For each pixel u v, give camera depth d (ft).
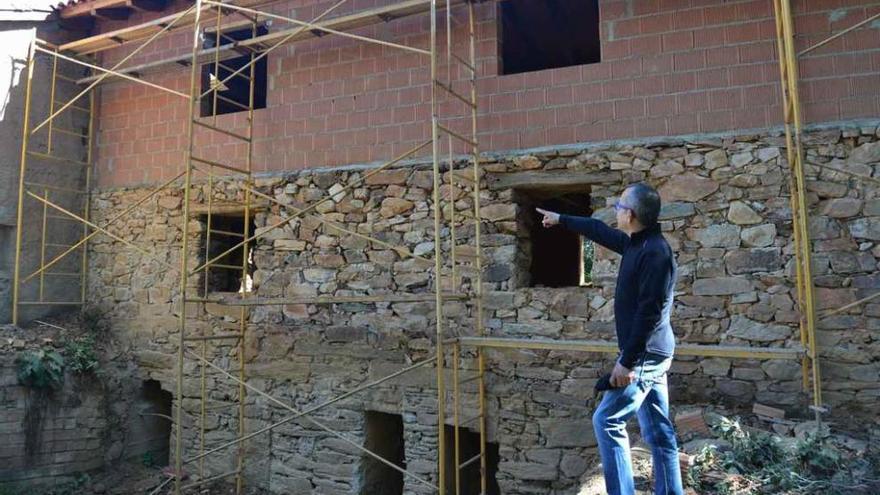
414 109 19.51
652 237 8.77
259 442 20.70
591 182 17.28
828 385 15.07
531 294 17.67
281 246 20.97
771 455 12.08
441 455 14.78
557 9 21.56
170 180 22.12
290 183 20.95
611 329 16.72
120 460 22.71
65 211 21.54
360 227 19.86
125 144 24.36
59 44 24.38
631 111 17.08
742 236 15.88
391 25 20.02
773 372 15.46
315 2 21.36
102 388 22.24
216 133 22.43
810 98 15.67
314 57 21.13
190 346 22.21
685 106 16.62
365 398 19.39
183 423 22.00
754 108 16.01
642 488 11.43
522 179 17.90
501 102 18.37
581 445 16.74
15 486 19.97
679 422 14.29
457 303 18.42
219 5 19.13
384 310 19.36
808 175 15.52
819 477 11.43
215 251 23.32
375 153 19.92
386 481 20.80
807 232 13.47
